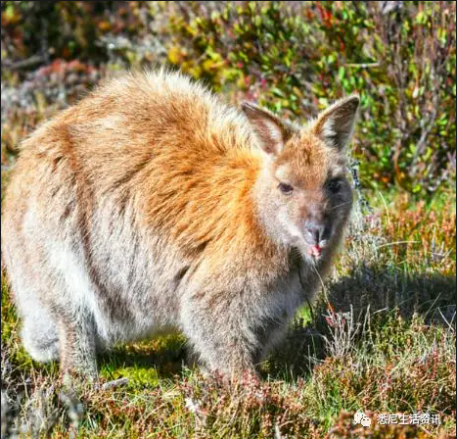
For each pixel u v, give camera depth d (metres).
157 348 23.48
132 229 20.81
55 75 41.19
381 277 23.66
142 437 17.36
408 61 30.16
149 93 21.78
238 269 19.52
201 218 20.20
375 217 25.44
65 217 20.92
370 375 18.98
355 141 29.05
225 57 34.78
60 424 17.77
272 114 19.55
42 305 21.41
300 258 19.94
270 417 17.39
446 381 18.86
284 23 33.09
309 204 18.91
